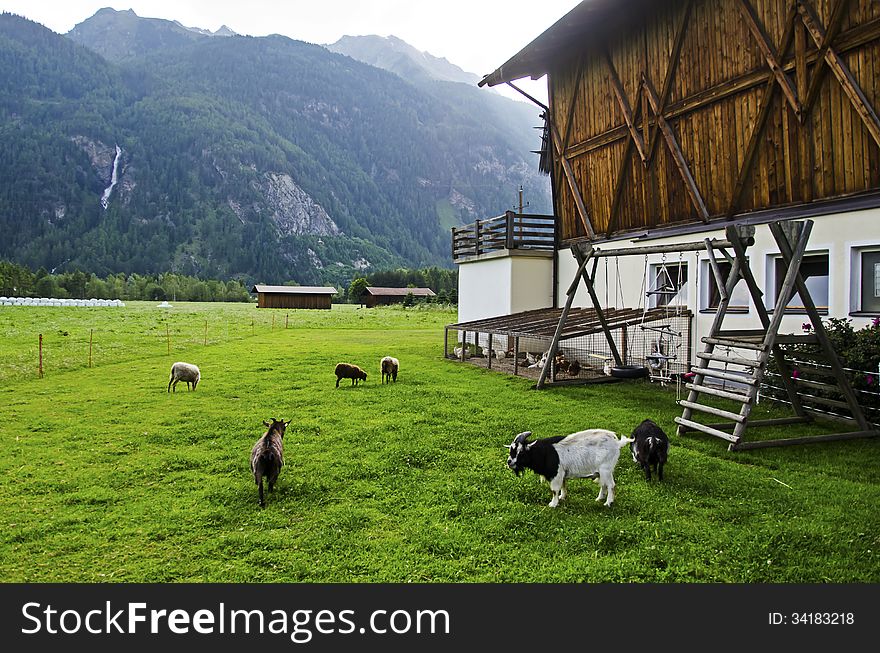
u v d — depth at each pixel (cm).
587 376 1678
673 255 1560
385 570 516
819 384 1010
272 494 700
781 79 1223
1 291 9362
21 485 740
